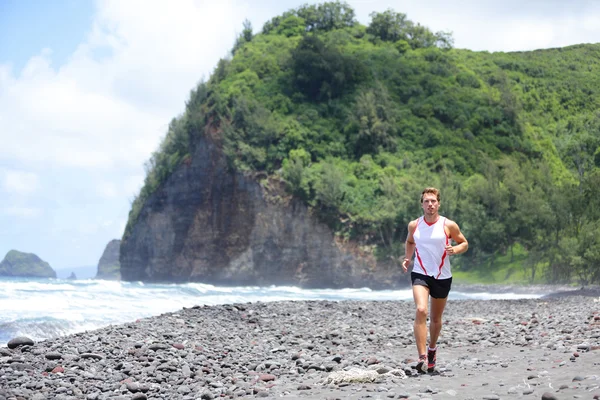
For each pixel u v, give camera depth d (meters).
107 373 8.48
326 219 100.12
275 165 110.62
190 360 9.77
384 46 149.88
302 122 118.94
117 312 20.23
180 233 117.19
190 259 114.44
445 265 7.80
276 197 104.88
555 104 142.00
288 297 47.16
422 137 118.00
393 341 13.00
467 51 160.00
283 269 102.12
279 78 130.00
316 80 128.25
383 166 111.44
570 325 14.48
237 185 109.19
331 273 97.94
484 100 127.94
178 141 123.19
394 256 94.44
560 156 128.25
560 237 81.94
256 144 111.94
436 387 6.75
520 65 153.38
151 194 125.44
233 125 115.38
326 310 19.77
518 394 6.02
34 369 8.55
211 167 114.12
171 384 7.99
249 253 106.06
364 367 8.91
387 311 20.98
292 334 14.02
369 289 92.06
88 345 10.70
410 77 133.25
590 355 8.82
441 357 10.36
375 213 97.62
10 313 18.67
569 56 163.12
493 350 10.99
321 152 113.62
